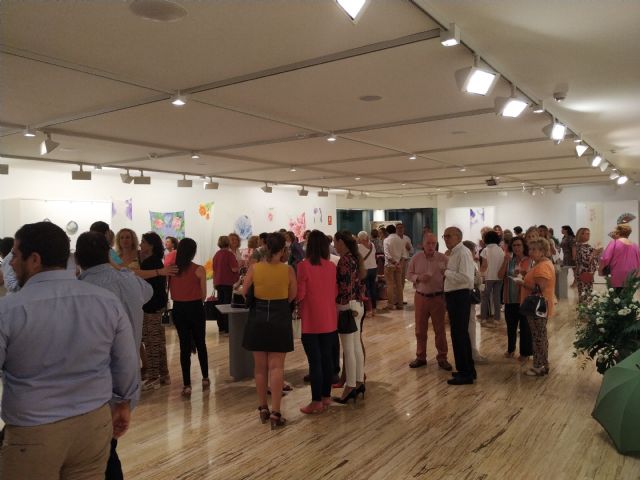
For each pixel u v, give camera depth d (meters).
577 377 5.04
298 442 3.62
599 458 3.29
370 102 4.52
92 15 2.64
